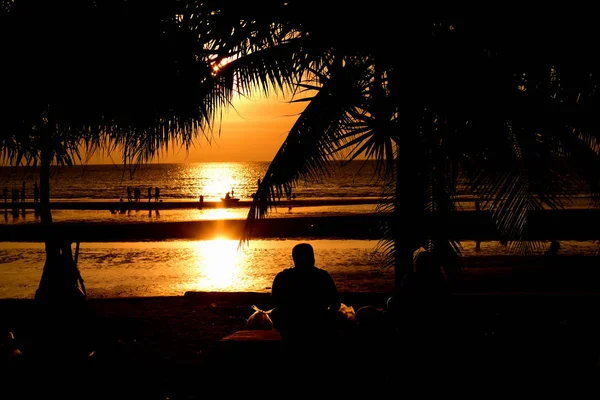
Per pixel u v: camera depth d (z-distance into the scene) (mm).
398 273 6395
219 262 16781
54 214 38969
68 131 6402
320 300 4547
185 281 13555
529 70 5629
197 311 8539
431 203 6195
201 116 6262
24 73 5602
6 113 5828
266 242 22156
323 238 23109
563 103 5582
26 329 6297
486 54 5656
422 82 5699
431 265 4379
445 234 6242
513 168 5707
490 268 11875
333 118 5980
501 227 6008
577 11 5305
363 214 33344
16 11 5516
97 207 44531
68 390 4887
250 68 6234
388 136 5852
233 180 125812
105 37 5586
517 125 5602
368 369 4664
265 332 5285
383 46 5797
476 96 5602
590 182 5676
